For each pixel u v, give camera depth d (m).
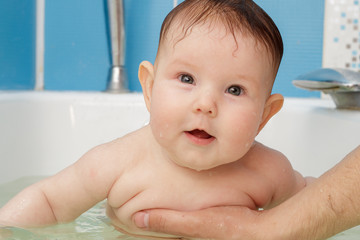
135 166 0.85
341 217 0.71
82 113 1.49
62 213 0.86
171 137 0.73
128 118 1.50
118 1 1.64
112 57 1.66
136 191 0.83
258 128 0.81
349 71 1.30
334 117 1.25
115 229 0.85
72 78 1.83
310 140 1.30
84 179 0.85
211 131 0.71
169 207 0.83
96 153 0.87
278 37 0.78
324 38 1.79
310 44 1.79
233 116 0.72
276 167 0.88
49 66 1.83
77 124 1.48
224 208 0.78
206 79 0.72
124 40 1.67
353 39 1.78
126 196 0.84
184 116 0.71
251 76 0.73
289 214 0.73
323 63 1.79
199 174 0.84
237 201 0.83
